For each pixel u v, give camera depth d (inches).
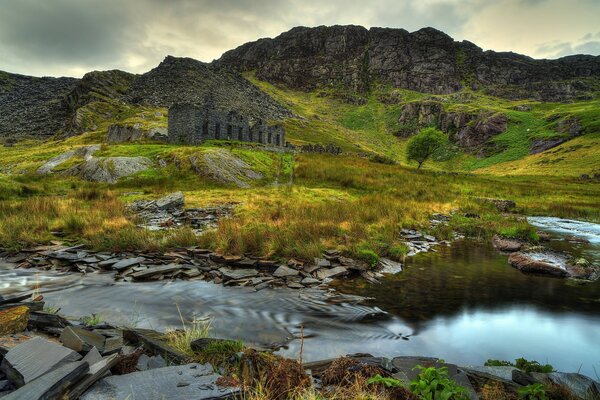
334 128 6993.1
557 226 991.0
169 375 164.1
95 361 166.1
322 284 410.0
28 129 5467.5
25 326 212.4
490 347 269.6
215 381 162.1
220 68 7239.2
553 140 5132.9
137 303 342.0
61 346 166.6
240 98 6205.7
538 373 200.8
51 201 816.9
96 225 628.1
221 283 406.0
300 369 181.6
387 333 290.2
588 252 641.0
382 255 535.5
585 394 180.4
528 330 301.3
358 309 340.2
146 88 5866.1
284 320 310.2
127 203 966.4
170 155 1606.8
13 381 150.8
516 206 1341.0
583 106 7190.0
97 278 416.5
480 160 5684.1
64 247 531.8
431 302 364.5
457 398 153.1
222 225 611.2
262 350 249.6
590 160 3937.0
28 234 570.6
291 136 5246.1
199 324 291.3
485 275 467.2
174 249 521.3
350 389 168.1
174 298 358.0
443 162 6008.9
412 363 203.0
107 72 6127.0
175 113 1994.3
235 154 1668.3
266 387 163.6
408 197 1244.5
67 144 3287.4
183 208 911.7
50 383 137.1
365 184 1491.1
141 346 209.6
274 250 491.8
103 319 298.5
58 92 7819.9
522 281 443.2
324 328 295.3
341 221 697.6
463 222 871.1
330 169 1704.0
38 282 400.2
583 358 255.6
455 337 285.4
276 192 1196.5
